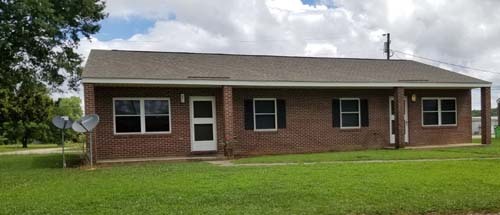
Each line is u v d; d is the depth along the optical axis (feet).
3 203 26.40
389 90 69.62
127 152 56.80
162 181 33.27
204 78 56.75
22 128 134.41
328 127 66.08
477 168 40.04
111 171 41.70
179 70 59.26
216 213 23.15
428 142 71.67
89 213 23.40
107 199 26.68
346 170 38.70
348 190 28.78
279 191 28.60
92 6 75.66
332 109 66.44
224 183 31.89
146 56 65.57
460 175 35.35
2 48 67.82
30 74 76.74
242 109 62.03
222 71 61.52
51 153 81.66
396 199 26.18
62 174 40.50
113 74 53.31
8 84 77.82
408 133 70.54
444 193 27.94
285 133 63.93
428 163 44.57
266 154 61.82
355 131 67.46
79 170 44.57
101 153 55.67
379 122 68.85
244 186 30.48
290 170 39.14
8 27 65.77
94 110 52.60
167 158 56.54
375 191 28.45
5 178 38.83
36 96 132.36
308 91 65.31
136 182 33.04
